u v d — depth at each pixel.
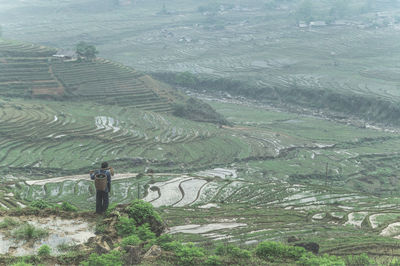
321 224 44.88
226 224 42.38
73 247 18.81
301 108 165.75
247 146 116.19
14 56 156.12
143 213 23.45
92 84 151.50
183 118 140.62
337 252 30.64
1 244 18.92
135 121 128.62
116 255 17.91
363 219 49.19
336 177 97.31
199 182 74.44
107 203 23.52
